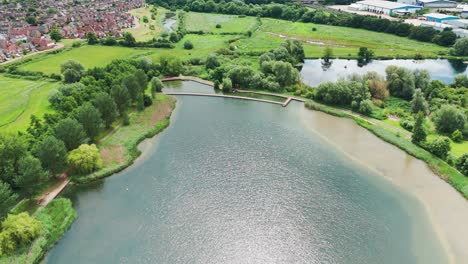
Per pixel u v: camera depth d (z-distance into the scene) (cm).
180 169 13188
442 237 10225
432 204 11506
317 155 14125
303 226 10675
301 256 9694
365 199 11731
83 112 13462
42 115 16112
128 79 17100
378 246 9950
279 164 13562
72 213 10719
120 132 15275
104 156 13488
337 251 9819
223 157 13962
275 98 19425
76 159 12175
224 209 11288
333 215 11081
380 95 18462
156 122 16425
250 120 16975
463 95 17950
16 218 9419
